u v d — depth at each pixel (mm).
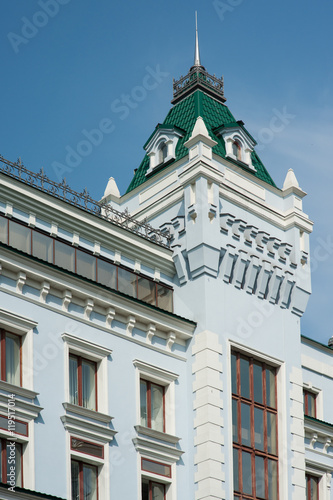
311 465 47281
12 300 37438
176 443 40875
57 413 37062
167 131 49562
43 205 40062
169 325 42375
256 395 43906
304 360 49812
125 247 42938
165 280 44469
